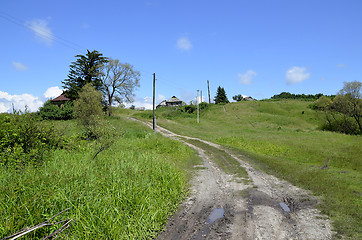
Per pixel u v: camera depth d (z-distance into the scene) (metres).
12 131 9.21
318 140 26.34
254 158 16.23
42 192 5.75
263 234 5.50
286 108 71.12
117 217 5.49
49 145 11.27
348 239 5.09
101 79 53.88
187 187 9.49
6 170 7.46
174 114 74.00
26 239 4.37
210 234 5.58
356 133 43.91
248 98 114.31
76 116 29.38
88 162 9.67
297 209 7.04
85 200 5.84
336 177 10.59
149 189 7.32
